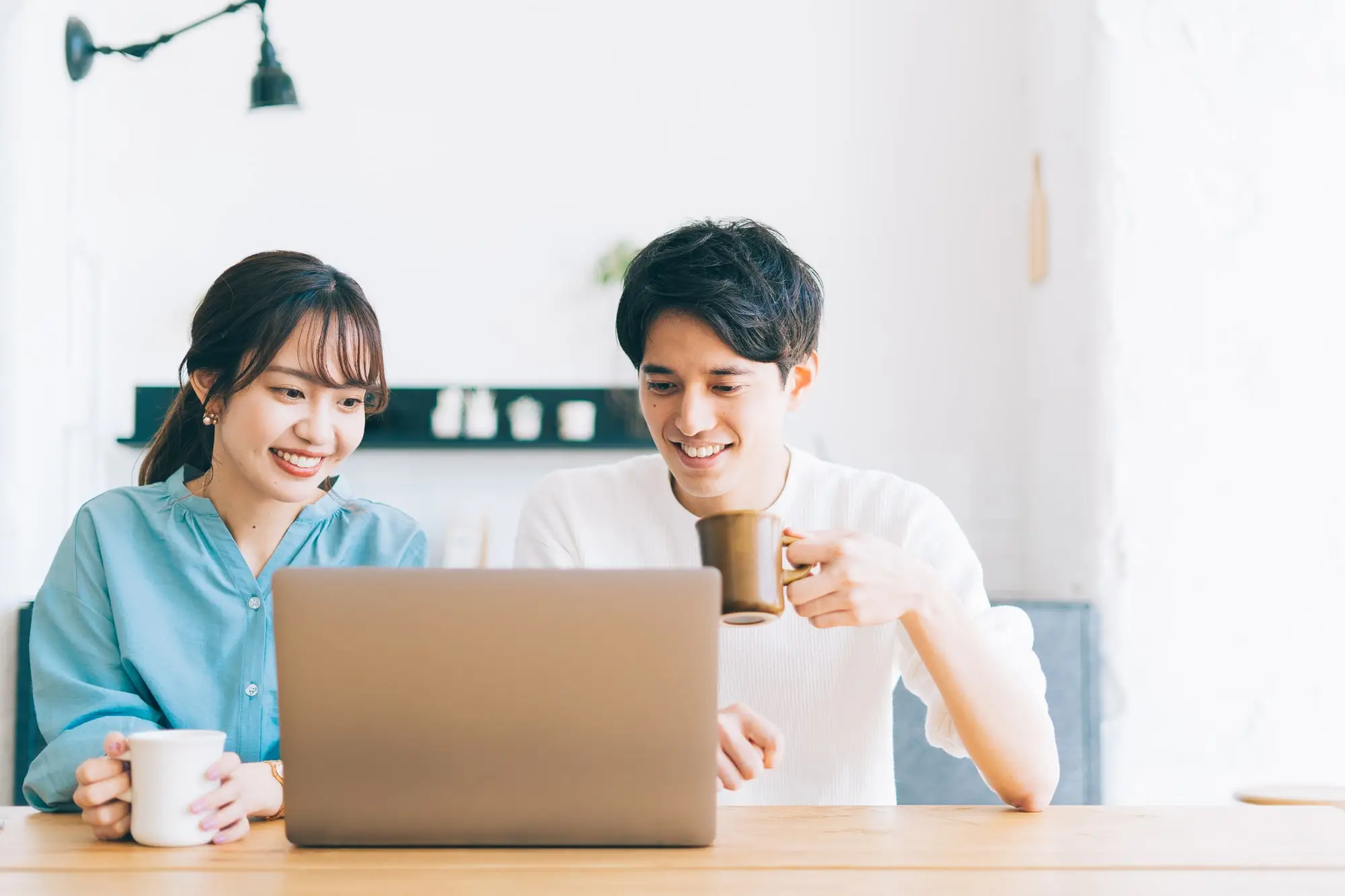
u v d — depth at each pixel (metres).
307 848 1.02
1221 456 2.86
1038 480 3.20
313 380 1.46
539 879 0.91
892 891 0.88
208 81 3.29
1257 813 1.20
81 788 1.07
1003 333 3.31
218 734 1.09
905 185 3.33
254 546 1.58
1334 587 2.84
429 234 3.32
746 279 1.34
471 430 3.25
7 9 2.55
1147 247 2.88
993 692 1.21
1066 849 1.03
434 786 1.00
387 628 0.98
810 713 1.54
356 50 3.33
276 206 3.30
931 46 3.34
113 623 1.49
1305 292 2.87
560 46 3.35
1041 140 3.21
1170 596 2.85
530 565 1.63
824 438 3.30
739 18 3.36
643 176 3.34
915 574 1.20
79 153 3.07
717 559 1.06
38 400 2.62
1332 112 2.88
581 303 3.32
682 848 1.01
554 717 0.99
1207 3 2.89
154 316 3.25
